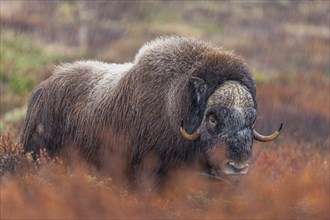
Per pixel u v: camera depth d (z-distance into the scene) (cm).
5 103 5553
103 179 2331
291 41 10756
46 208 1938
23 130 2819
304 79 6788
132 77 2420
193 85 2212
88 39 9625
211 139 2158
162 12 12962
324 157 3378
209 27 12112
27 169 2441
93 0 11656
